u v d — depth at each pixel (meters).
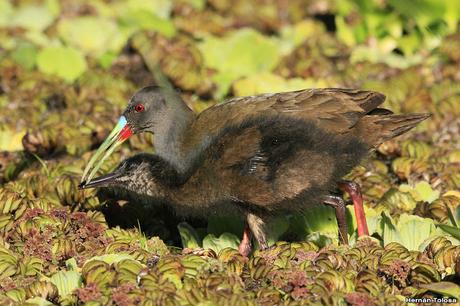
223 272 9.46
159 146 11.66
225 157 10.44
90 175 11.35
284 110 10.97
